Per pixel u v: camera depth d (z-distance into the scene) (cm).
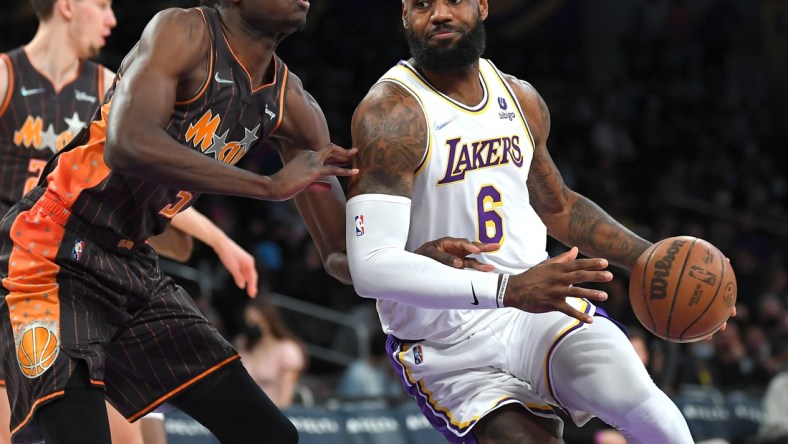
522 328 345
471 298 312
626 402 320
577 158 1512
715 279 325
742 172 1627
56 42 414
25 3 1297
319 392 799
